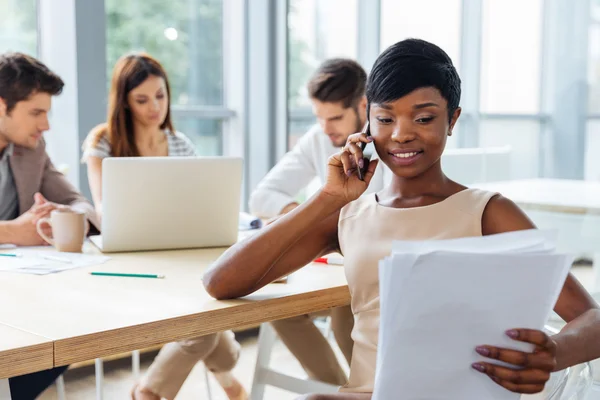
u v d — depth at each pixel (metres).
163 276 1.69
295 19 4.18
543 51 3.22
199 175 2.00
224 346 2.47
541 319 1.07
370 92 1.36
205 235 2.05
